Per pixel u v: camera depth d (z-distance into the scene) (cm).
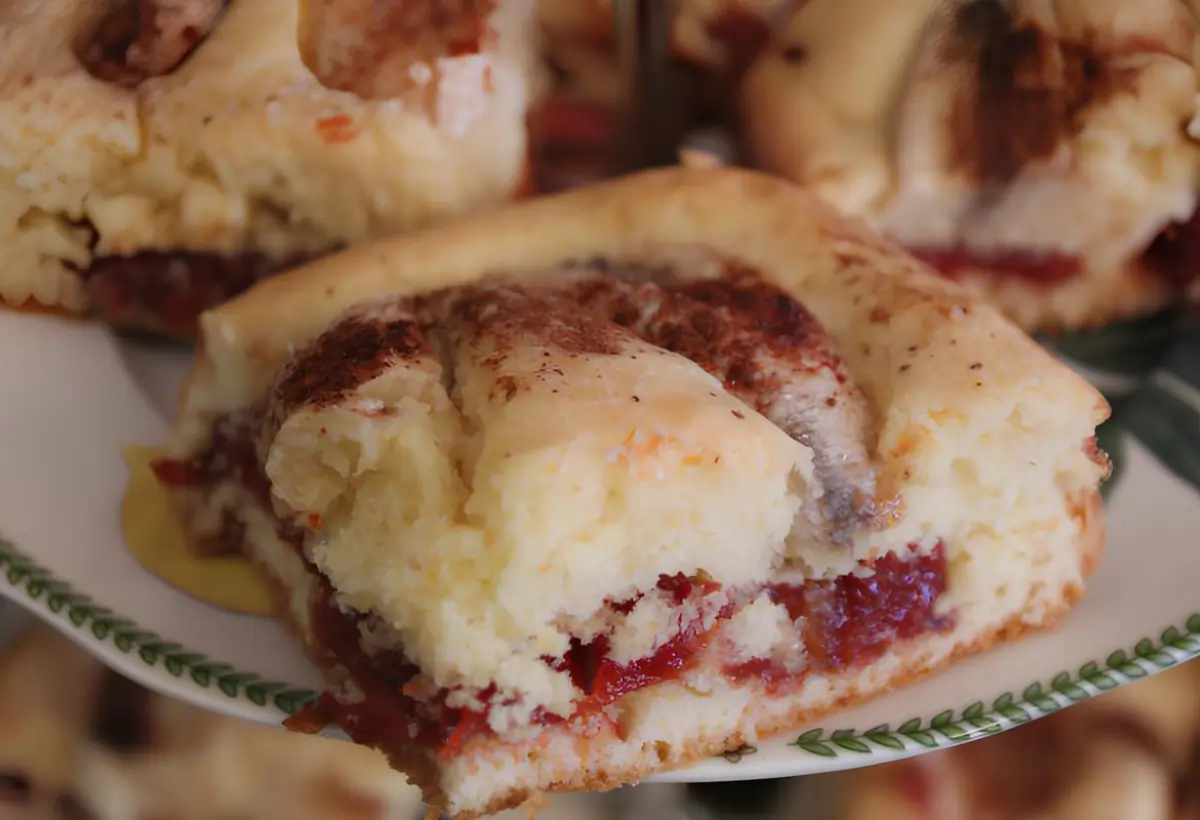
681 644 23
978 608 24
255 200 28
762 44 30
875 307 25
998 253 30
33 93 27
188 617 24
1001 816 25
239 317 25
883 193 29
